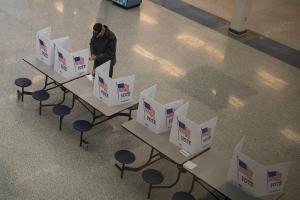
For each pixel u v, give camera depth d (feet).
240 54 34.88
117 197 20.38
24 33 32.35
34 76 27.68
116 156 20.71
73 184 20.65
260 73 32.65
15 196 19.54
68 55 23.22
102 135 23.94
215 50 34.91
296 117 28.27
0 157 21.47
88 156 22.41
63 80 23.77
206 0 44.24
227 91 29.78
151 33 35.83
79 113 25.23
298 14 44.83
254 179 17.80
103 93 22.21
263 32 39.34
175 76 30.45
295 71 33.65
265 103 29.17
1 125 23.44
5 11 35.12
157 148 19.97
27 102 25.45
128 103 22.79
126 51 32.42
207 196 21.16
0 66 28.12
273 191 18.24
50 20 34.99
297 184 22.75
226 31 38.24
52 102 25.71
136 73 29.84
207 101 28.32
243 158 17.78
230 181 18.80
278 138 26.04
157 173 20.04
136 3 39.81
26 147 22.31
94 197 20.16
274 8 45.32
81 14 36.91
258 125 26.89
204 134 19.58
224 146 24.54
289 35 39.65
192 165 19.27
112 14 37.88
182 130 19.67
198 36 36.68
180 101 20.75
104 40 24.44
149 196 20.45
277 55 35.63
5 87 26.32
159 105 20.04
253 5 45.11
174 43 34.91
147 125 21.11
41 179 20.63
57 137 23.30
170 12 40.24
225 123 26.53
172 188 21.35
